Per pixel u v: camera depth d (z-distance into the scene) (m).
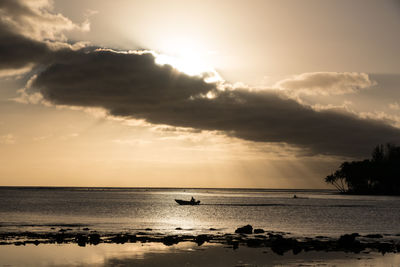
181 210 117.44
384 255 39.66
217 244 45.69
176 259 37.03
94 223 73.12
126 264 35.00
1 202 152.00
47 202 156.25
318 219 87.12
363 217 92.94
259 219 86.88
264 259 37.31
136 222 76.69
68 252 40.28
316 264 35.38
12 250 41.19
